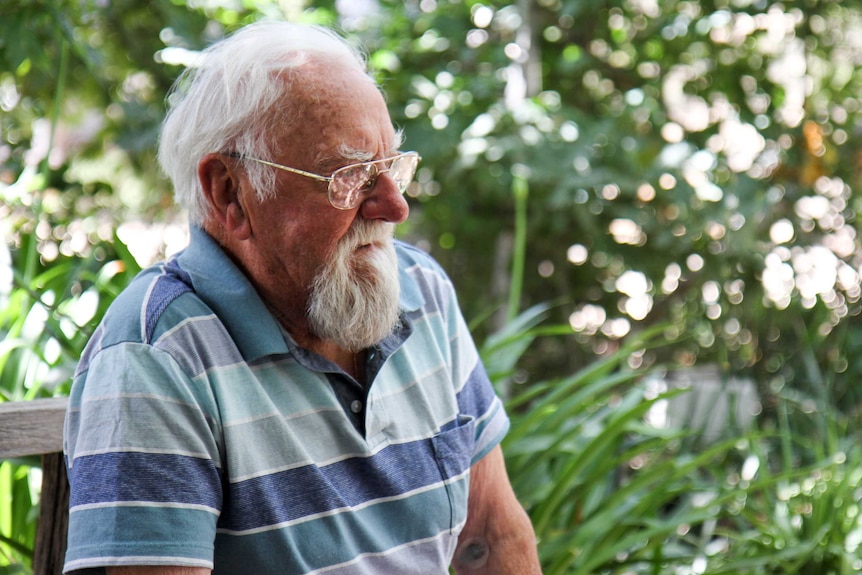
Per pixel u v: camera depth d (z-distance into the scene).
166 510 1.07
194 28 3.24
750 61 3.66
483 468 1.44
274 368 1.17
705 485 2.46
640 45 3.67
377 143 1.17
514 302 2.28
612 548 1.91
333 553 1.17
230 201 1.19
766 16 3.56
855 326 3.83
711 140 3.63
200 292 1.17
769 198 3.52
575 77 3.71
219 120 1.16
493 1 3.52
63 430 1.27
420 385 1.30
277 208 1.16
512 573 1.45
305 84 1.14
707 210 3.38
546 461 2.05
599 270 3.88
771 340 3.77
